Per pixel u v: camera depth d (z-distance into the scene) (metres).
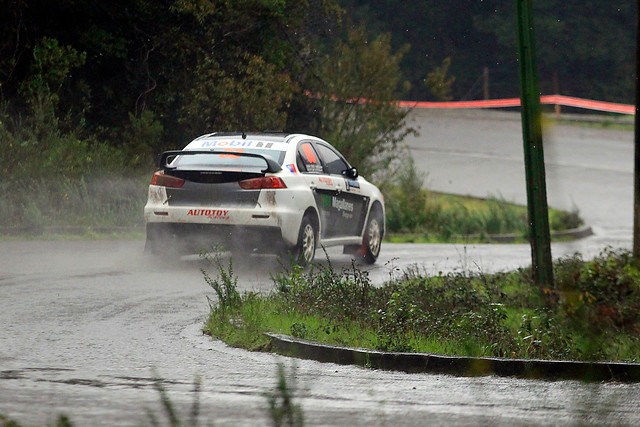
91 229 74.88
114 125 100.25
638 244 51.94
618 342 34.19
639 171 52.25
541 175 45.97
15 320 37.00
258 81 99.56
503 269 62.28
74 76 98.56
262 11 100.69
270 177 52.75
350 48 112.69
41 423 22.11
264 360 31.30
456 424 22.97
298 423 17.78
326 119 111.56
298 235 53.66
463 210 115.69
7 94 93.50
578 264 50.44
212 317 37.06
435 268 60.50
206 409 23.86
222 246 52.81
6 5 92.00
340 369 30.25
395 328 34.38
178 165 53.94
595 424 22.91
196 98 97.44
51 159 81.50
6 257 56.81
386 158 114.94
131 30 98.75
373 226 64.00
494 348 32.28
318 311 38.16
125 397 25.05
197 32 100.75
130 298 43.53
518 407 25.05
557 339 32.78
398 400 25.59
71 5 94.00
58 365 29.17
